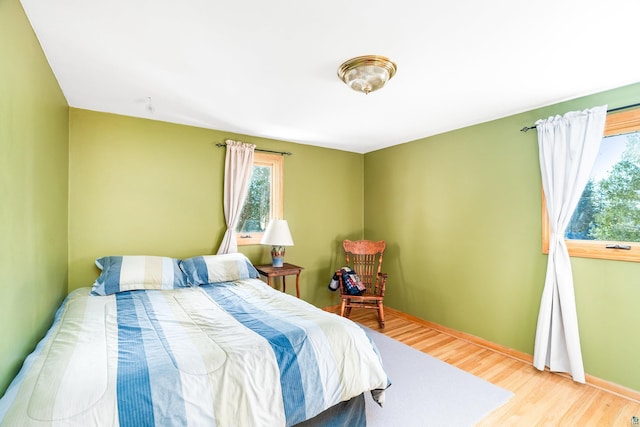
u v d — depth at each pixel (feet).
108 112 9.43
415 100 8.54
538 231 9.01
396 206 13.60
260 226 12.55
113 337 5.35
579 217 8.30
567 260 8.13
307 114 9.69
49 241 6.64
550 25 5.16
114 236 9.49
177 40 5.64
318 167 13.87
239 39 5.59
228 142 11.27
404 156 13.20
